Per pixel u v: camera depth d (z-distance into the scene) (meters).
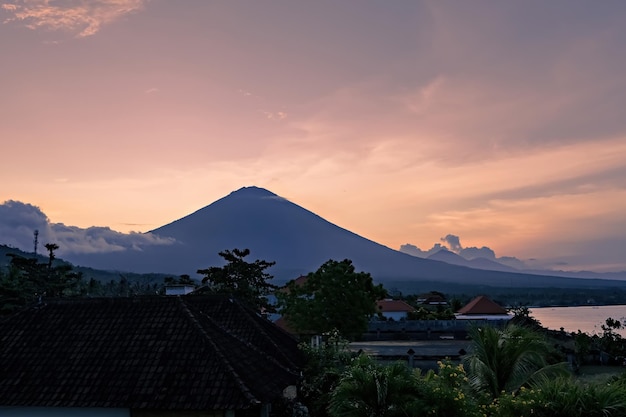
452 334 46.25
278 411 19.75
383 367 14.06
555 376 14.89
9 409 16.89
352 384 13.55
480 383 15.60
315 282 36.38
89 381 16.98
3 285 43.25
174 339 18.05
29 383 17.27
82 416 16.45
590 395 11.66
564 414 11.60
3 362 18.22
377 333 46.38
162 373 16.81
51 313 20.30
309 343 29.62
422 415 12.87
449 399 13.02
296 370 22.17
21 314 20.41
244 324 23.55
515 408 12.16
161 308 19.62
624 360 38.62
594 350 39.53
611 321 45.97
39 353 18.44
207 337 17.84
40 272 54.47
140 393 16.25
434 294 117.56
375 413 13.33
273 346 22.53
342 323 34.91
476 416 12.92
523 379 15.55
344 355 26.06
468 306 71.56
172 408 15.63
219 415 15.71
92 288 69.12
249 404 15.41
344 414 13.43
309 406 22.41
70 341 18.77
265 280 50.72
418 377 14.14
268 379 18.02
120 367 17.31
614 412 11.39
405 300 106.62
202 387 16.14
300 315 35.34
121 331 18.83
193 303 24.92
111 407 16.08
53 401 16.47
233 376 16.27
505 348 15.75
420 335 46.22
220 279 48.50
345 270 36.56
